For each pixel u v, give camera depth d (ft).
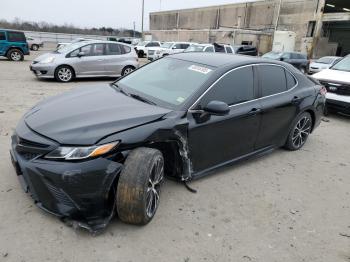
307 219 11.84
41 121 10.49
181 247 9.68
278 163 16.55
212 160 13.17
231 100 13.34
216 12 158.10
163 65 14.85
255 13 140.15
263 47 126.31
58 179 9.06
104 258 8.96
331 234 11.10
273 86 15.60
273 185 14.10
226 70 13.35
